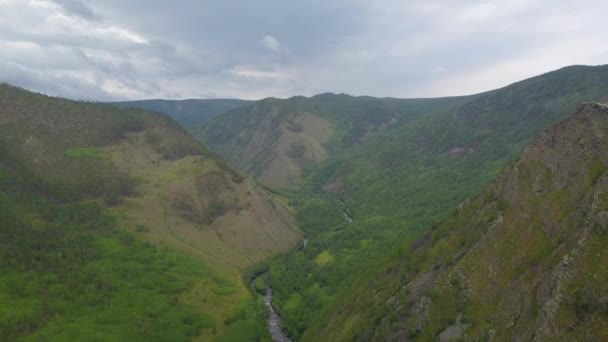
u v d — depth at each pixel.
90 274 115.88
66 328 90.19
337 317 87.25
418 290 66.44
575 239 43.97
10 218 131.00
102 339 87.81
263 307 119.62
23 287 102.00
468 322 52.06
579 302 37.47
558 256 44.84
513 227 56.81
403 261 82.06
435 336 54.28
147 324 97.19
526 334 41.75
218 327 103.75
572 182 52.75
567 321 37.25
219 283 129.75
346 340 72.62
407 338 58.62
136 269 125.75
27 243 121.56
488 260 56.44
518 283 48.88
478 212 70.75
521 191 61.25
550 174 57.94
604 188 44.19
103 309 101.62
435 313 57.06
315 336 88.94
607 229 40.41
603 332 34.59
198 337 97.56
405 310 64.50
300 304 115.62
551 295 40.88
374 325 68.94
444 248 71.31
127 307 104.31
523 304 45.81
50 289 104.25
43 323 91.38
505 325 46.56
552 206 52.72
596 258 39.12
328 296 114.31
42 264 114.06
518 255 52.56
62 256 122.81
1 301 94.94
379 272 89.25
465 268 58.41
